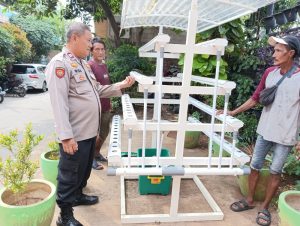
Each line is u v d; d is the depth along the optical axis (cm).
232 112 272
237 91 483
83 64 229
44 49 1723
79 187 255
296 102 238
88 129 227
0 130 568
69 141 204
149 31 902
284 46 233
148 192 305
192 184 339
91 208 274
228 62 504
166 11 297
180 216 257
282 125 243
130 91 672
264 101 251
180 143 232
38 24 1659
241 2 238
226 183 346
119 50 729
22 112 766
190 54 219
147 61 729
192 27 214
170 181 307
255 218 269
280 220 221
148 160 229
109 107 353
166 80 348
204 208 283
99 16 894
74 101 219
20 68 1181
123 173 211
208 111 273
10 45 1126
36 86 1181
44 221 206
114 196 299
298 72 238
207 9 278
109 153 214
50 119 685
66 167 222
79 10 881
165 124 226
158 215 256
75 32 213
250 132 448
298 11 421
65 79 205
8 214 194
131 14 294
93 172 354
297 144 253
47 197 211
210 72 444
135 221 253
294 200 232
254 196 296
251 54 497
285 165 330
